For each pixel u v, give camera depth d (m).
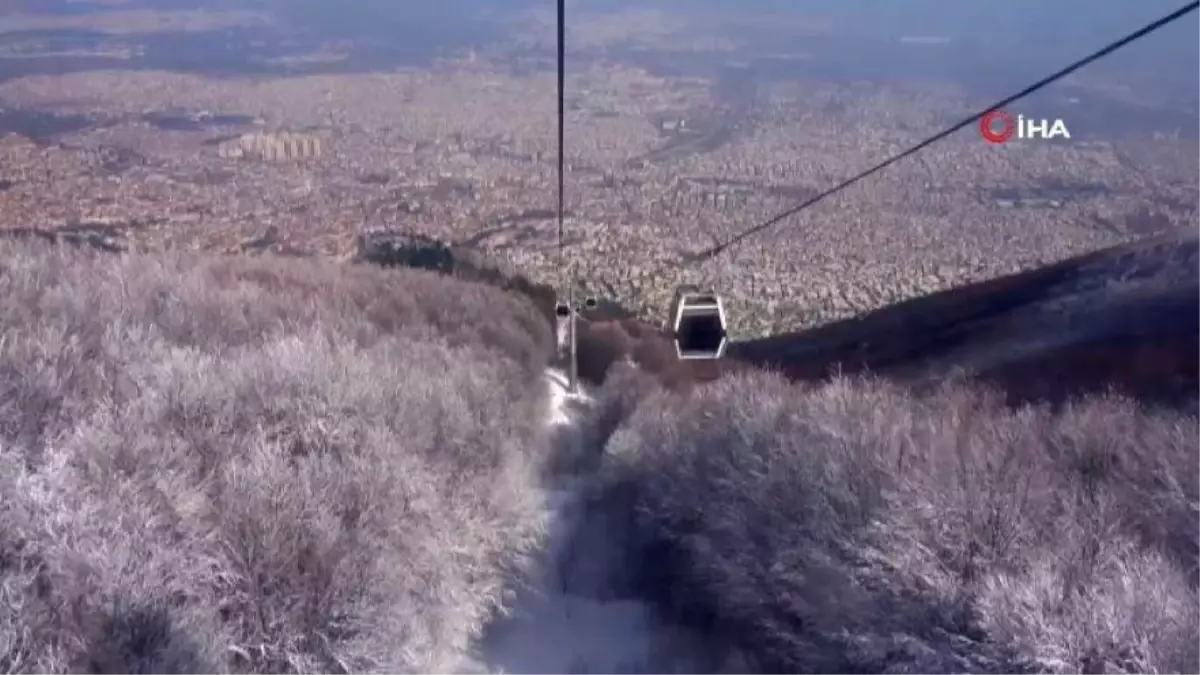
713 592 16.67
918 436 15.92
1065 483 14.39
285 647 11.88
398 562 13.91
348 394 17.56
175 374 16.41
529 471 23.39
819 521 14.38
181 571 11.29
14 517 10.86
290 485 13.49
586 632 16.70
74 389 15.16
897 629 12.36
